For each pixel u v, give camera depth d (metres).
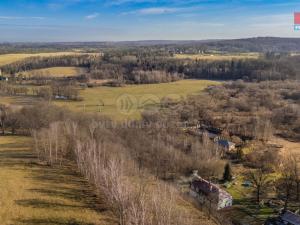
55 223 41.06
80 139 69.94
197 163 75.88
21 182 53.88
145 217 36.94
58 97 133.62
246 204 64.69
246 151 91.50
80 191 51.69
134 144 78.62
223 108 125.69
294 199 67.25
